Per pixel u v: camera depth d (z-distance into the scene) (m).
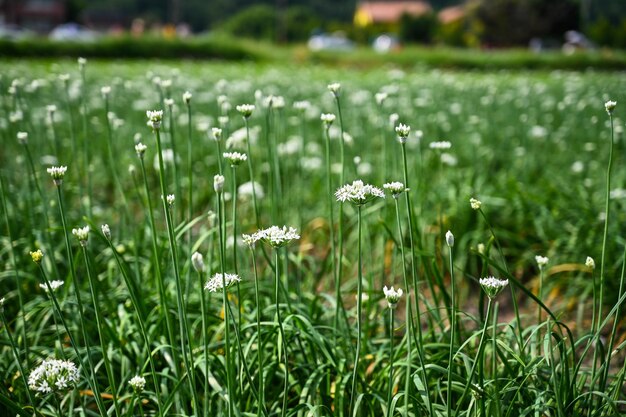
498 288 1.00
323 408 1.17
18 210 1.72
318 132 3.19
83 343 1.38
